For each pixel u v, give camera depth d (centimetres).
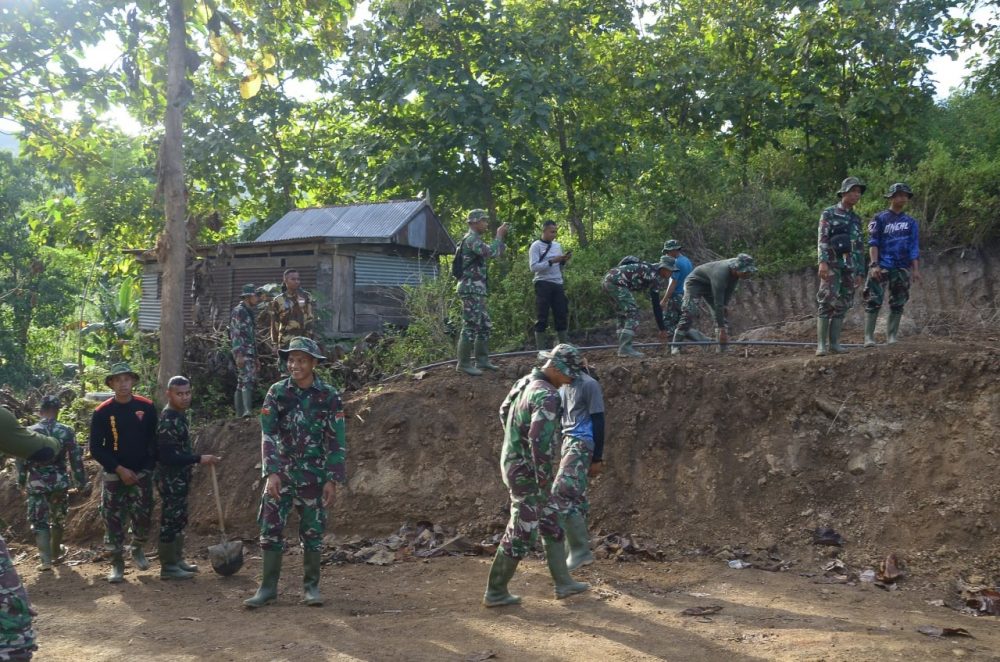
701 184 1524
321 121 2264
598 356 1034
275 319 1088
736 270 966
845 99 1634
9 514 1023
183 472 767
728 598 610
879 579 664
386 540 855
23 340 2986
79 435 1138
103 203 1916
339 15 1298
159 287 1559
